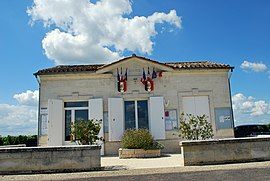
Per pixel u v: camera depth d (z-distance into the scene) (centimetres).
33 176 905
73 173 936
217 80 1583
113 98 1529
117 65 1556
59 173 952
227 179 734
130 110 1554
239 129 1783
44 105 1530
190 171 870
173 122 1533
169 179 766
